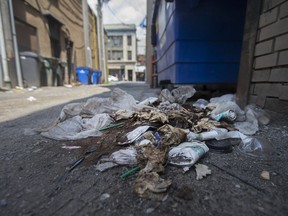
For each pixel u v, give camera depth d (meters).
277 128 1.49
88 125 1.57
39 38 7.20
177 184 0.81
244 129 1.45
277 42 1.58
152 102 2.38
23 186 0.82
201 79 2.74
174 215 0.65
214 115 1.73
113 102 2.09
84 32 12.52
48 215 0.66
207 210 0.67
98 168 0.95
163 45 3.84
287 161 1.01
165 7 3.48
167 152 0.99
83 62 12.88
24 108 2.65
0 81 5.09
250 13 1.91
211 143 1.18
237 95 2.18
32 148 1.21
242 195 0.75
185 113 1.71
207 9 2.55
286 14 1.47
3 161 1.04
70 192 0.78
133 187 0.80
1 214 0.66
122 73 31.92
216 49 2.68
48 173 0.92
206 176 0.87
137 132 1.29
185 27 2.59
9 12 5.27
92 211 0.68
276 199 0.72
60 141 1.33
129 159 0.98
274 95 1.63
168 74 3.35
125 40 30.95
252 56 1.89
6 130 1.62
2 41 5.03
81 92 5.23
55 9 8.52
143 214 0.66
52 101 3.36
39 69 6.71
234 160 1.03
